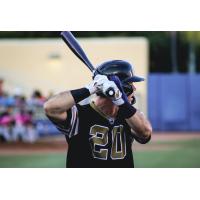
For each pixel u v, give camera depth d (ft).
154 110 165.07
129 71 28.73
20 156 96.68
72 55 157.99
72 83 158.40
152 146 116.47
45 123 145.28
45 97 154.92
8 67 157.07
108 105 28.37
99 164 28.40
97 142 28.37
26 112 139.23
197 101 165.17
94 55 158.30
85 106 28.76
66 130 28.27
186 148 111.14
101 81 27.45
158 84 164.76
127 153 28.96
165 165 79.77
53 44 157.79
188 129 166.20
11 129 139.03
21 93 153.17
